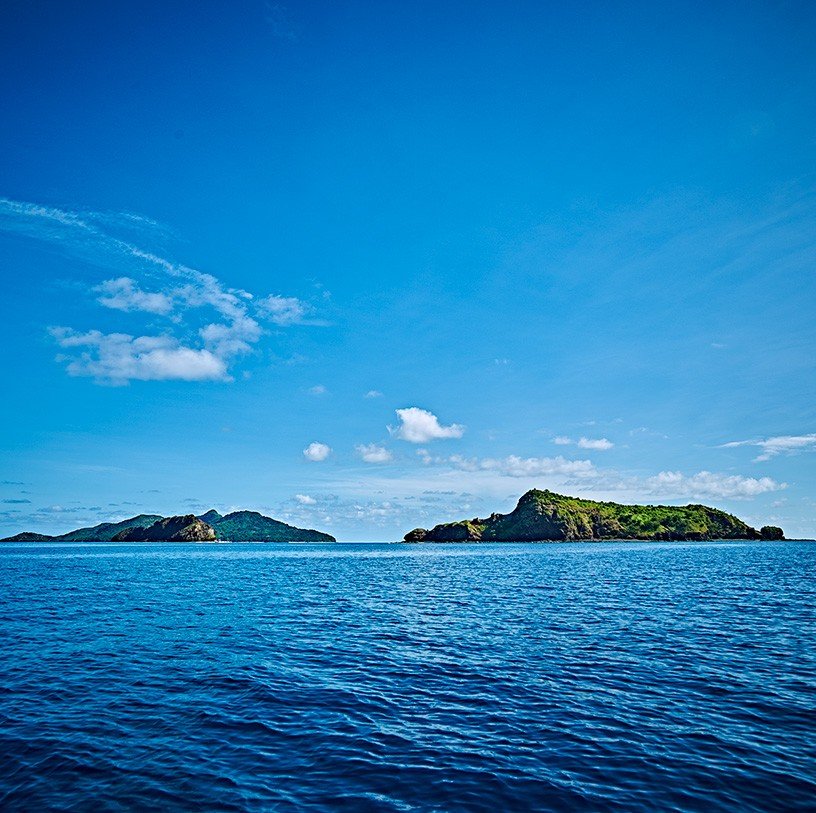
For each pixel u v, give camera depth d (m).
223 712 15.47
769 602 38.53
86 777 11.41
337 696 16.97
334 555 145.12
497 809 10.15
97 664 20.80
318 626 29.59
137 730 14.09
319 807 10.23
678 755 12.54
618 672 19.67
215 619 31.86
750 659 21.50
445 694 17.19
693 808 10.14
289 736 13.75
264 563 102.94
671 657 21.91
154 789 10.92
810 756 12.45
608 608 36.09
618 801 10.43
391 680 18.77
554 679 18.81
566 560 101.62
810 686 17.84
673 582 54.53
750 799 10.47
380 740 13.49
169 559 121.62
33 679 18.70
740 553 131.38
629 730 14.11
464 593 46.12
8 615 33.00
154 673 19.53
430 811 10.09
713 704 16.09
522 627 28.98
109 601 40.28
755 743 13.21
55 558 126.25
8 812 9.95
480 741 13.44
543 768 11.89
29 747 12.93
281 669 20.19
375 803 10.37
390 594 45.56
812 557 109.25
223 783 11.19
